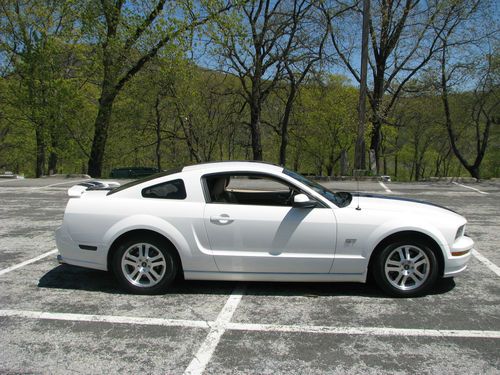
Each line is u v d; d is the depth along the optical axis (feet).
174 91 74.18
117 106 83.25
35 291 16.20
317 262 15.19
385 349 11.68
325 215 15.21
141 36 67.05
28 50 76.18
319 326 13.11
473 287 16.47
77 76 81.87
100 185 19.44
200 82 81.61
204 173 15.99
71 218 15.96
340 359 11.16
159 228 15.30
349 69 79.25
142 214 15.52
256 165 16.49
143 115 90.02
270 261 15.24
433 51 76.23
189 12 64.59
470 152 135.33
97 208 15.84
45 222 29.32
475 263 19.62
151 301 15.16
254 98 79.77
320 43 76.33
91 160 79.77
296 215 15.21
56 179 61.36
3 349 11.74
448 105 94.99
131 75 72.33
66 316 13.92
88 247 15.80
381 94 78.84
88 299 15.38
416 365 10.85
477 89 82.38
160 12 66.44
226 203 15.70
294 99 94.89
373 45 76.69
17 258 20.63
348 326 13.10
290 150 138.72
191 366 10.85
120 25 68.08
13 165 147.33
